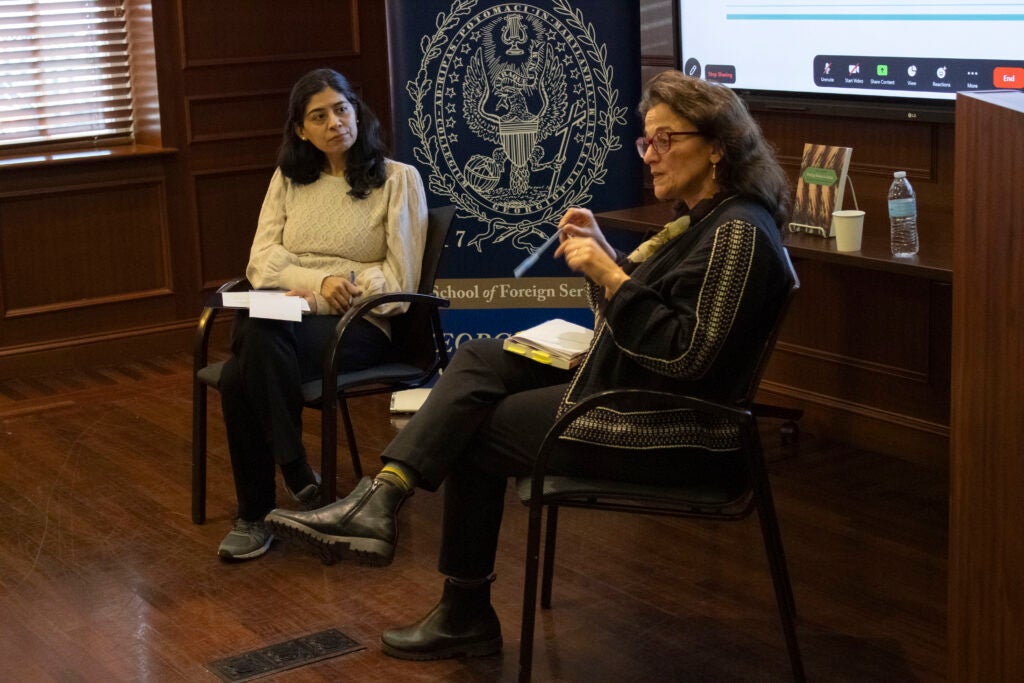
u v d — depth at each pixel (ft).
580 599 9.39
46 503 11.73
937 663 8.30
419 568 10.05
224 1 17.01
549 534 9.07
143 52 16.87
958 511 6.30
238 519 10.57
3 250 16.11
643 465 7.55
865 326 12.40
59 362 16.58
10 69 16.40
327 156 11.22
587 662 8.43
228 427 10.30
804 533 10.55
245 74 17.37
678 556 10.14
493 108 12.80
